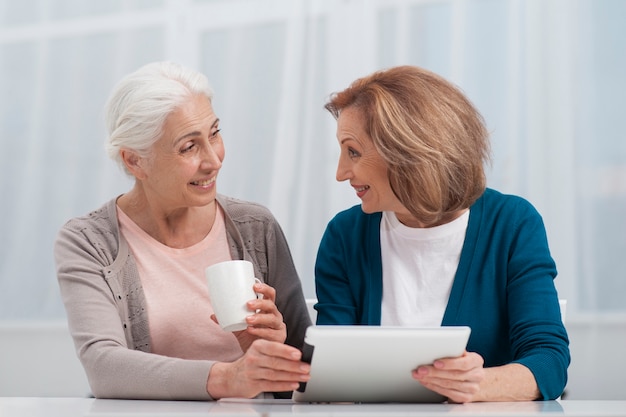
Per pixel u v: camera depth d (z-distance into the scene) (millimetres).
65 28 2713
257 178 2566
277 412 979
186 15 2646
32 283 2672
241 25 2607
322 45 2557
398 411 999
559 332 1353
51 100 2707
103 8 2699
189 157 1474
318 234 2510
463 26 2443
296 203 2531
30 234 2684
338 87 2533
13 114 2725
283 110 2561
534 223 1486
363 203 1431
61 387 2623
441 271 1479
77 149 2688
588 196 2369
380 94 1358
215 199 1700
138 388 1277
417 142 1328
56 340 2637
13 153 2713
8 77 2744
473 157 1369
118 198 1665
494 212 1499
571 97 2391
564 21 2402
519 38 2420
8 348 2654
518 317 1389
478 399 1199
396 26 2504
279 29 2584
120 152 1522
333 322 1522
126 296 1564
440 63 2475
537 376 1247
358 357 1096
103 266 1553
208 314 1603
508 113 2416
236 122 2590
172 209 1591
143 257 1608
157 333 1584
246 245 1675
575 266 2354
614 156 2365
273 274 1693
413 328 1078
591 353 2318
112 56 2689
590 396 2311
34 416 983
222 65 2617
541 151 2398
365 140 1366
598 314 2328
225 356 1604
